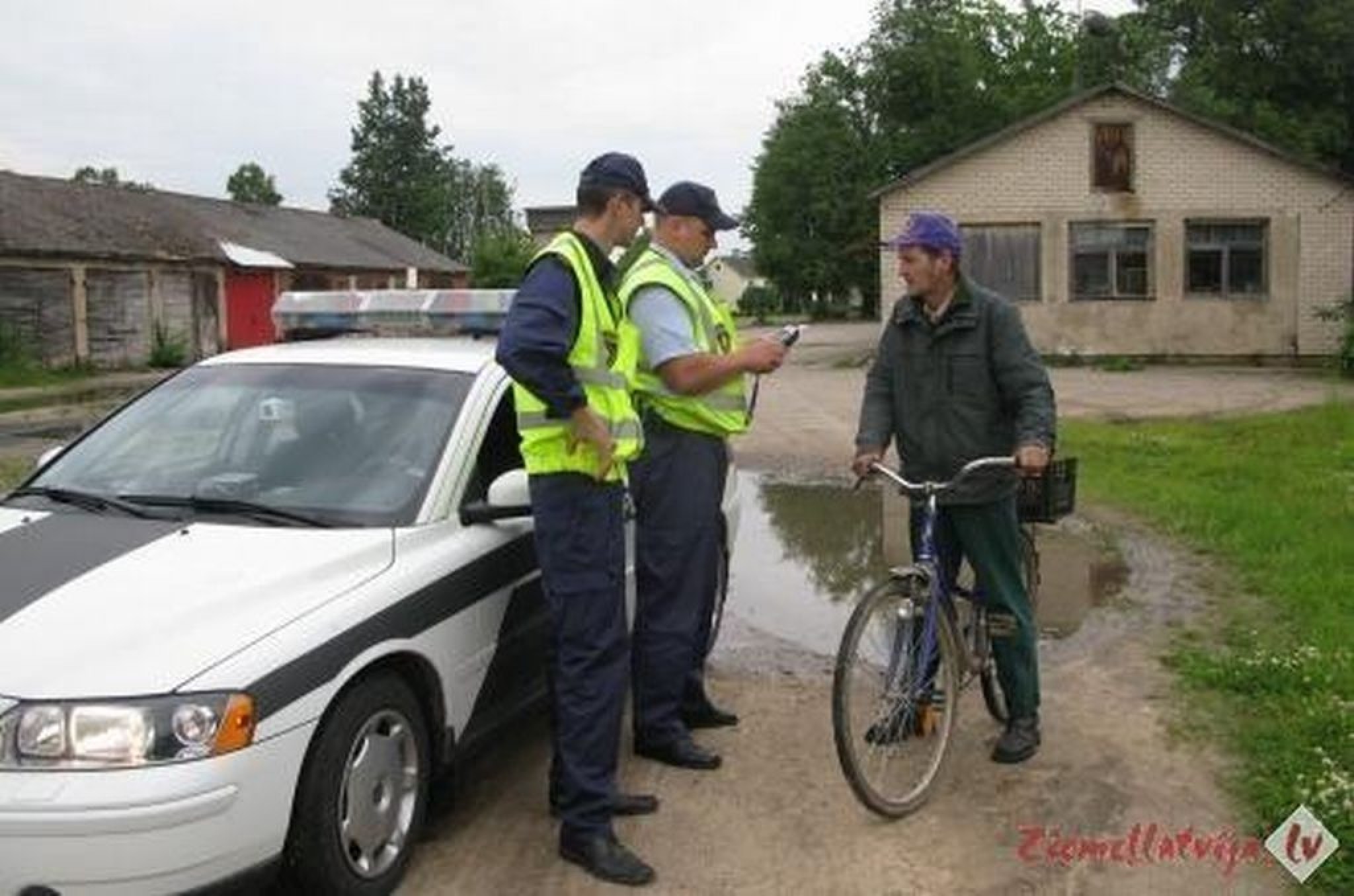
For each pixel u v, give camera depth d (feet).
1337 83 126.62
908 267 15.87
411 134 278.87
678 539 16.31
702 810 15.48
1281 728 17.40
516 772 16.78
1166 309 93.35
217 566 13.06
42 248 99.81
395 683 13.42
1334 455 43.65
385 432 15.69
